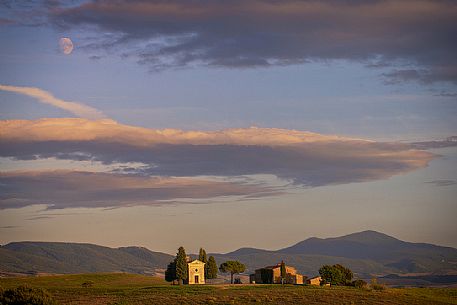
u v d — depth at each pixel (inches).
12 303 5310.0
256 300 6368.1
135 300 6491.1
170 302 6274.6
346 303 6264.8
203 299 6451.8
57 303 5551.2
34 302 5349.4
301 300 6422.2
